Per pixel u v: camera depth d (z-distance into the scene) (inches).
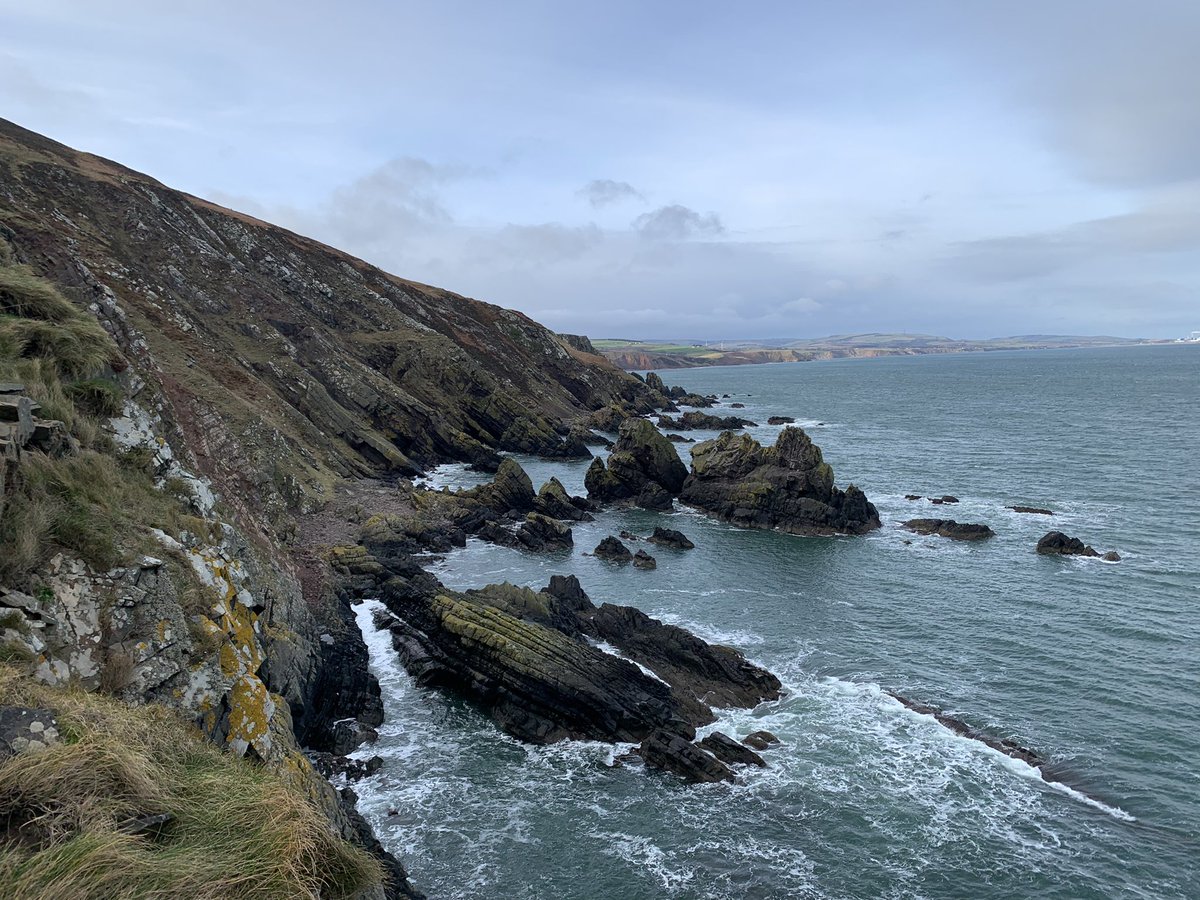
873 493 2464.3
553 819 813.9
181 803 327.6
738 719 1030.4
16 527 443.8
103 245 2393.0
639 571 1686.8
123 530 538.9
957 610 1412.4
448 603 1154.0
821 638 1291.8
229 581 656.4
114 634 450.6
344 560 1409.9
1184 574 1585.9
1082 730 983.6
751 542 1940.2
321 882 326.6
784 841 779.4
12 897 246.4
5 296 761.0
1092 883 716.7
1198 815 815.7
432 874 721.6
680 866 741.3
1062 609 1402.6
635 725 984.3
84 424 661.3
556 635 1078.4
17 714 322.0
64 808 287.1
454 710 1050.1
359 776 869.8
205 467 1114.7
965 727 994.1
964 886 714.8
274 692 692.1
